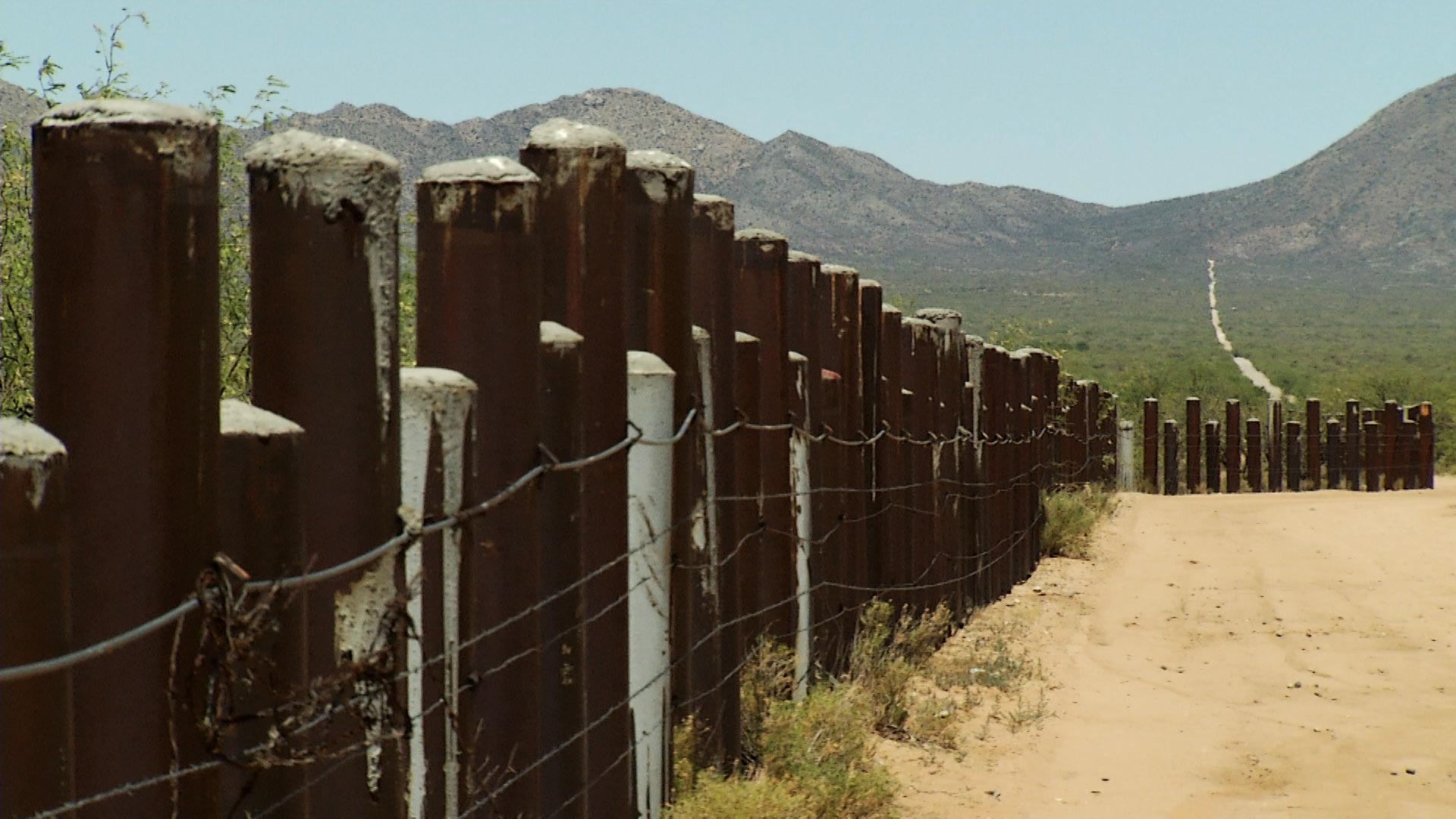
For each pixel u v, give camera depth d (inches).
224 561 156.2
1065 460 1184.8
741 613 386.0
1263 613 748.6
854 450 497.7
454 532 211.3
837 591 474.6
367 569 186.5
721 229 352.8
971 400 702.5
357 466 185.2
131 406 149.1
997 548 780.0
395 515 191.2
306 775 176.6
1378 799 422.9
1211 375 3553.2
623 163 282.5
